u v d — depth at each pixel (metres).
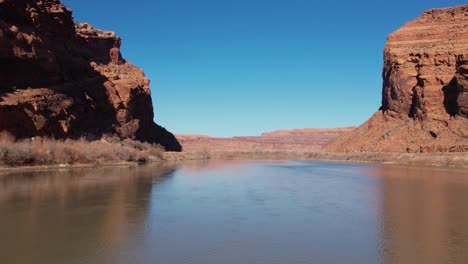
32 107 41.94
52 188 22.12
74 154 40.44
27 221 13.74
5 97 39.88
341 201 19.70
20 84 44.22
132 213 15.73
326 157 84.69
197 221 14.58
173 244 11.46
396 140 77.94
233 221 14.70
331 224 14.34
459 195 21.80
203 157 82.62
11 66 43.41
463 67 71.44
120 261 9.85
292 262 10.06
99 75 60.41
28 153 35.62
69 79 53.00
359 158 75.31
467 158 54.78
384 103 96.38
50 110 44.59
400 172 40.53
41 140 40.97
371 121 94.75
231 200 19.80
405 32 96.69
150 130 70.88
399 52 90.31
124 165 44.84
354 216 15.80
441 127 73.25
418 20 97.50
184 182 27.95
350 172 40.66
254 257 10.41
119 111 59.19
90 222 13.87
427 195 21.86
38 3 52.78
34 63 46.22
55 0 56.12
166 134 84.38
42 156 37.12
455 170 43.78
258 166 52.28
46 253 10.28
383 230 13.44
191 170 40.97
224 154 95.69
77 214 15.13
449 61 78.94
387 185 27.08
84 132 50.25
